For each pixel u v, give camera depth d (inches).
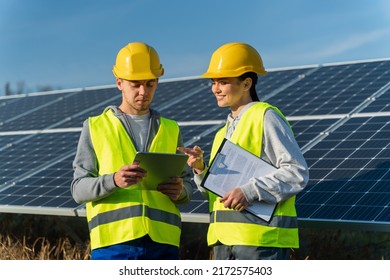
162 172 220.4
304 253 351.3
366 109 367.6
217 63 228.5
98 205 231.6
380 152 305.1
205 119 419.8
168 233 234.5
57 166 392.5
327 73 464.4
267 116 219.5
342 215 264.4
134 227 227.9
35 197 352.5
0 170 413.1
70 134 454.9
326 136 340.5
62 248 359.3
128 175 214.8
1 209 348.2
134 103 233.5
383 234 345.1
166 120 244.7
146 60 233.9
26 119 538.6
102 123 236.7
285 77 482.6
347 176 293.0
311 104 403.2
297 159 213.9
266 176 214.7
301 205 279.6
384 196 269.9
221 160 222.4
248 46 232.8
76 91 608.7
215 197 231.5
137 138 236.5
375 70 442.6
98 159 234.2
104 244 230.1
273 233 217.5
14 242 403.2
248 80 227.9
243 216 219.5
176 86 534.0
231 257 225.6
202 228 384.2
